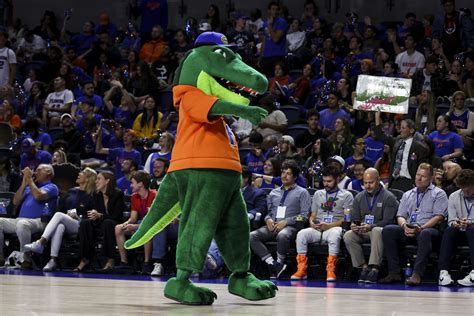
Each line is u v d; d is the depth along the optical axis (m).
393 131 12.59
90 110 14.16
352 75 14.89
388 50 15.66
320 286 8.77
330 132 12.59
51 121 14.88
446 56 15.05
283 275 10.91
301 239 10.29
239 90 5.67
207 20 17.27
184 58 5.80
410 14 16.03
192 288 5.44
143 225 5.86
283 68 14.90
